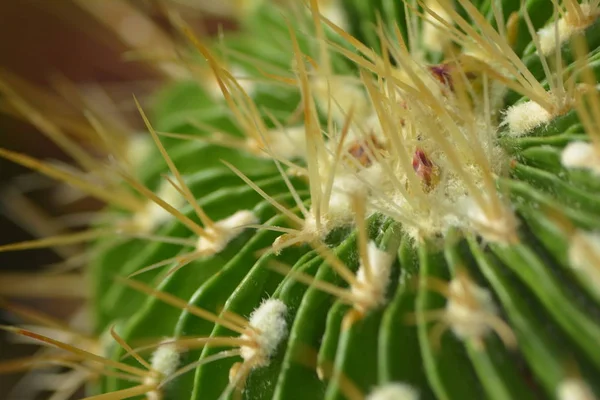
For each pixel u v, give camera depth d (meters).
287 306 0.09
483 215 0.09
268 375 0.09
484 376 0.08
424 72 0.10
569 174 0.09
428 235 0.09
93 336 0.12
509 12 0.10
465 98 0.09
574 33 0.10
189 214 0.10
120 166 0.12
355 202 0.09
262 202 0.10
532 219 0.09
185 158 0.11
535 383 0.08
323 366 0.09
